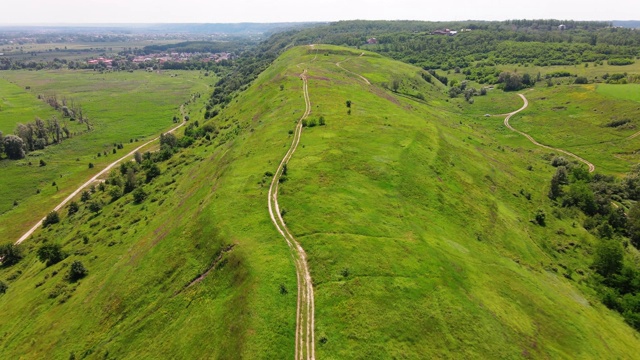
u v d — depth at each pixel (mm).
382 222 63344
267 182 75000
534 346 47500
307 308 46000
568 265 78562
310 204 66188
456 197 83188
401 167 84688
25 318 68062
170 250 64188
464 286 53281
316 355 40375
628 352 55000
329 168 79312
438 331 44250
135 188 122562
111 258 77250
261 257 53469
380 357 40188
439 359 41219
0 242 113750
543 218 91938
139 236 82062
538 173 124062
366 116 117750
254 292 47250
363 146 92812
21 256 102688
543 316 54875
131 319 55406
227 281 52594
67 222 115938
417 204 74688
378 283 49031
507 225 82750
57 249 88062
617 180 126688
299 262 53094
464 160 105188
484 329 46125
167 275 60031
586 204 103188
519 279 62625
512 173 115750
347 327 43094
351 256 53344
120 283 62938
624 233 95500
